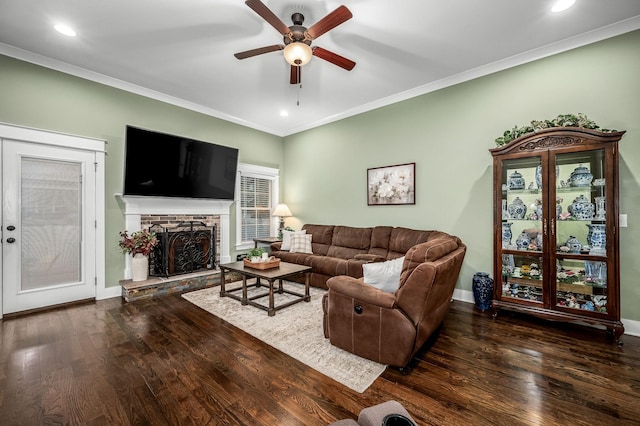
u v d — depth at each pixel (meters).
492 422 1.45
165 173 3.96
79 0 2.22
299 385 1.77
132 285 3.47
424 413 1.51
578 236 2.59
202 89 3.89
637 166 2.50
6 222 2.92
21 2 2.23
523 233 2.87
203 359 2.07
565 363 2.01
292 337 2.43
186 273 4.12
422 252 1.95
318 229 4.94
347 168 4.81
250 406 1.57
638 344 2.30
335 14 1.96
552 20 2.48
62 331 2.55
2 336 2.44
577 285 2.57
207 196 4.52
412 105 3.95
